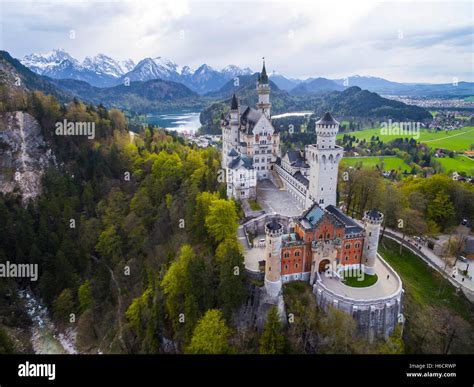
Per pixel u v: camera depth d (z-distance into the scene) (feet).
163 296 327.06
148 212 479.41
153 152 608.60
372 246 313.53
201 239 379.14
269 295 293.23
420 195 458.09
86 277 426.10
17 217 461.78
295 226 322.96
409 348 291.79
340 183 527.40
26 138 578.66
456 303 345.72
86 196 494.59
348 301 276.41
